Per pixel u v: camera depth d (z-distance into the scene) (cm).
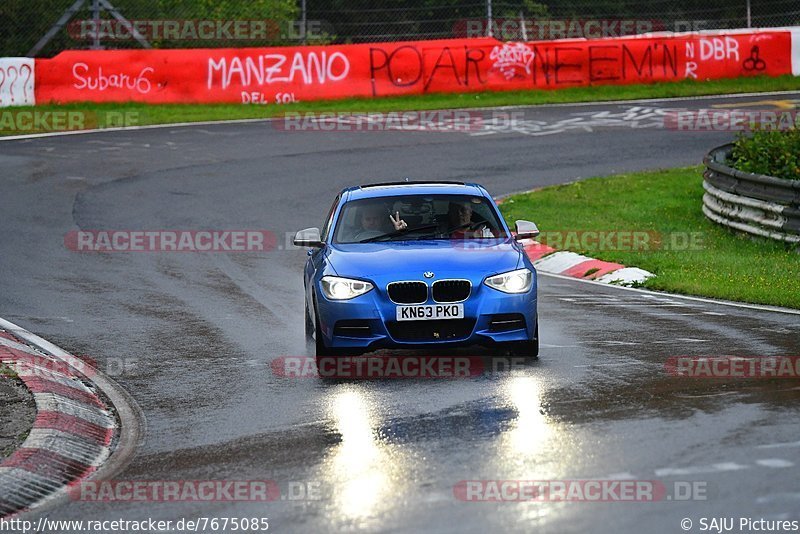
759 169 6450
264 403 2902
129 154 8769
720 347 3378
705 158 6544
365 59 11275
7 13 11719
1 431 2642
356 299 3161
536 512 1872
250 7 12594
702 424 2419
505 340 3180
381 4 15225
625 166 8325
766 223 5622
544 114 10569
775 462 2094
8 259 5528
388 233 3516
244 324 4094
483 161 8512
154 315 4300
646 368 3097
